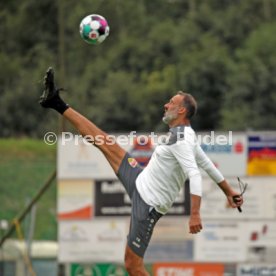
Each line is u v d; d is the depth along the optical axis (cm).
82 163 5753
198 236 5706
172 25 16125
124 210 5747
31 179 8906
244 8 16588
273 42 14562
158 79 14712
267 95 14050
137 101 14388
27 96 13725
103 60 15100
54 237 8088
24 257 6406
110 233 5762
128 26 15850
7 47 14775
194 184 3203
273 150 5606
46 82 3409
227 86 14400
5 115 13750
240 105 14075
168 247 5728
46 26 14588
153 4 17750
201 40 15375
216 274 5706
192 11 17250
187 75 14475
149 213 3350
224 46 15688
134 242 3372
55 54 14325
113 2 15012
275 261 5666
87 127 3428
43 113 13712
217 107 14400
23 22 14675
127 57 15425
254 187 5625
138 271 3391
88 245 5778
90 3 14312
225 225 5684
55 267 6769
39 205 8469
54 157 10319
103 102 14288
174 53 15500
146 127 14388
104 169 5741
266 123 13825
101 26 3669
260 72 14150
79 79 14700
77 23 14050
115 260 5775
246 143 5625
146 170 3384
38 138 13250
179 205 5694
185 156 3244
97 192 5756
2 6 15112
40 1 14525
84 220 5775
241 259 5684
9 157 10162
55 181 8781
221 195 5672
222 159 5631
